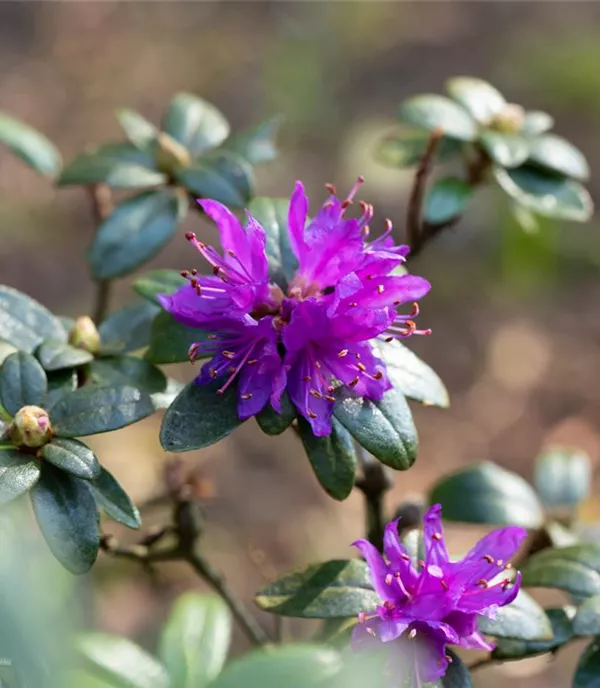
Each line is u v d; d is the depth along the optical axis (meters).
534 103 1.47
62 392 0.55
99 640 0.58
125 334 0.58
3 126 0.67
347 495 0.53
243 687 0.49
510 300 1.27
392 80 1.51
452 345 1.24
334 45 1.56
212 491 0.62
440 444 1.15
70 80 1.46
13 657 0.45
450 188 0.64
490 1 1.65
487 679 0.92
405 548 0.54
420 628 0.52
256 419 0.53
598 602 0.55
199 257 1.20
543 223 0.96
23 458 0.53
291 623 0.93
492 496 0.63
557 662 0.94
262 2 1.64
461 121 0.64
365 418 0.53
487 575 0.53
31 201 1.27
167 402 0.56
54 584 0.46
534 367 1.22
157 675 0.58
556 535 0.63
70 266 1.22
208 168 0.62
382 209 1.27
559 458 0.66
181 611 0.59
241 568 1.00
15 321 0.57
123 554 0.61
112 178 0.62
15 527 0.51
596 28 1.57
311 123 1.43
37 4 1.57
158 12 1.62
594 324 1.26
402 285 0.53
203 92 1.47
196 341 0.55
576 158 0.64
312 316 0.52
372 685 0.51
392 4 1.64
